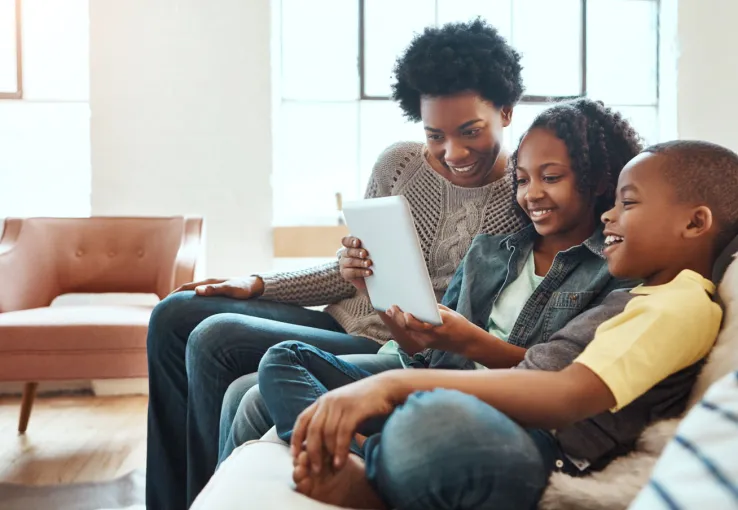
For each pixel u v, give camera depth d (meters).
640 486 0.76
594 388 0.77
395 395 0.79
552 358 0.89
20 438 2.54
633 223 0.90
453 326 1.06
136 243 2.78
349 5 3.62
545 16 3.68
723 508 0.51
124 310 2.39
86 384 3.34
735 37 3.52
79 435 2.58
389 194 1.64
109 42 3.31
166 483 1.49
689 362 0.84
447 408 0.70
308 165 3.66
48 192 3.52
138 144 3.34
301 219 3.60
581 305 1.11
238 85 3.38
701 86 3.54
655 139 3.74
